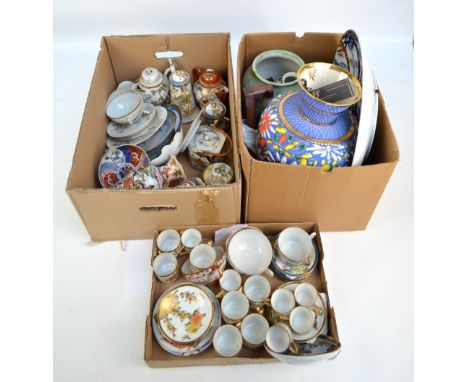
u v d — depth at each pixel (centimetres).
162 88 114
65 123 125
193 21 135
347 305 90
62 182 112
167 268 89
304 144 83
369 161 96
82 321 88
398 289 92
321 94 84
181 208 88
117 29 138
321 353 70
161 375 80
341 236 102
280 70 116
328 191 86
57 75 136
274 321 81
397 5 135
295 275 88
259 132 92
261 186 86
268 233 96
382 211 106
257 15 134
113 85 120
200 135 106
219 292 87
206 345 79
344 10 135
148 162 99
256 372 81
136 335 86
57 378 80
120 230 96
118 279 94
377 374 81
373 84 80
